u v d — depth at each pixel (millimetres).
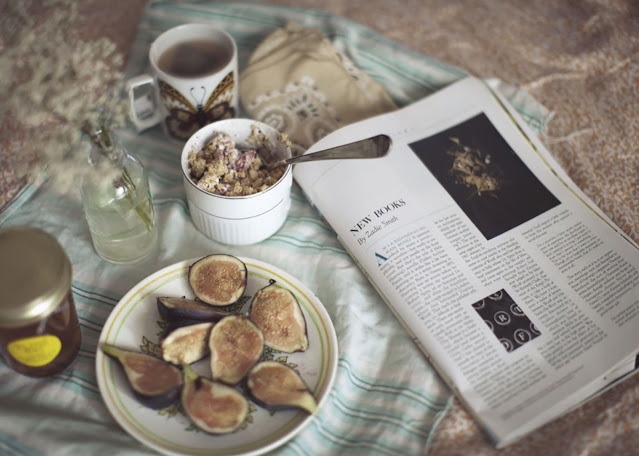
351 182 544
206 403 419
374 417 457
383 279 498
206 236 546
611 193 582
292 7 708
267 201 499
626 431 447
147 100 585
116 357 437
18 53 385
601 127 632
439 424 451
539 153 585
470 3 736
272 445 412
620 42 688
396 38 706
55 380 459
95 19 686
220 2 706
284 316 468
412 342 490
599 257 517
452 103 609
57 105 387
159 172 586
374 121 584
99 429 437
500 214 541
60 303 396
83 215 551
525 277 502
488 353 463
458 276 499
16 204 546
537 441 441
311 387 449
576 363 459
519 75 676
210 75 545
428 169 562
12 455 418
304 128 607
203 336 448
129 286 514
